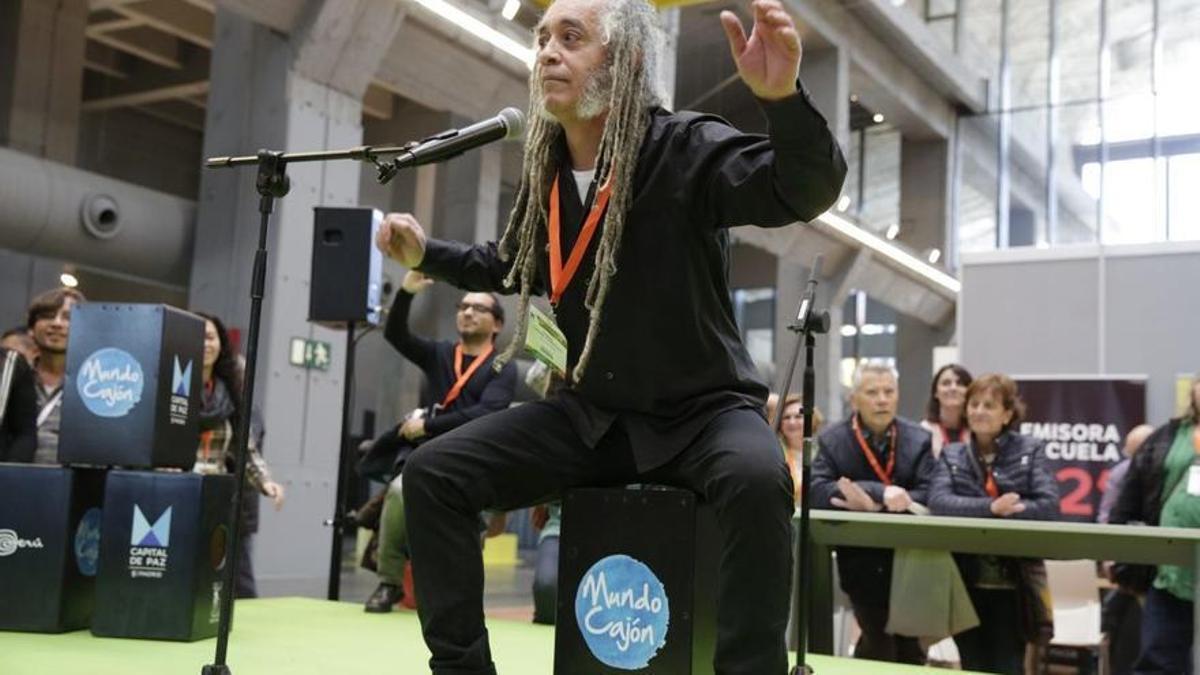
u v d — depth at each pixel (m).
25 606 3.15
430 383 4.46
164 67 14.73
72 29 11.59
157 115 16.45
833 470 4.16
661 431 1.96
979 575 3.93
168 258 8.20
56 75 11.45
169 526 3.12
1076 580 4.91
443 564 1.96
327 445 7.80
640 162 1.90
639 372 1.94
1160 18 14.93
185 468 3.44
